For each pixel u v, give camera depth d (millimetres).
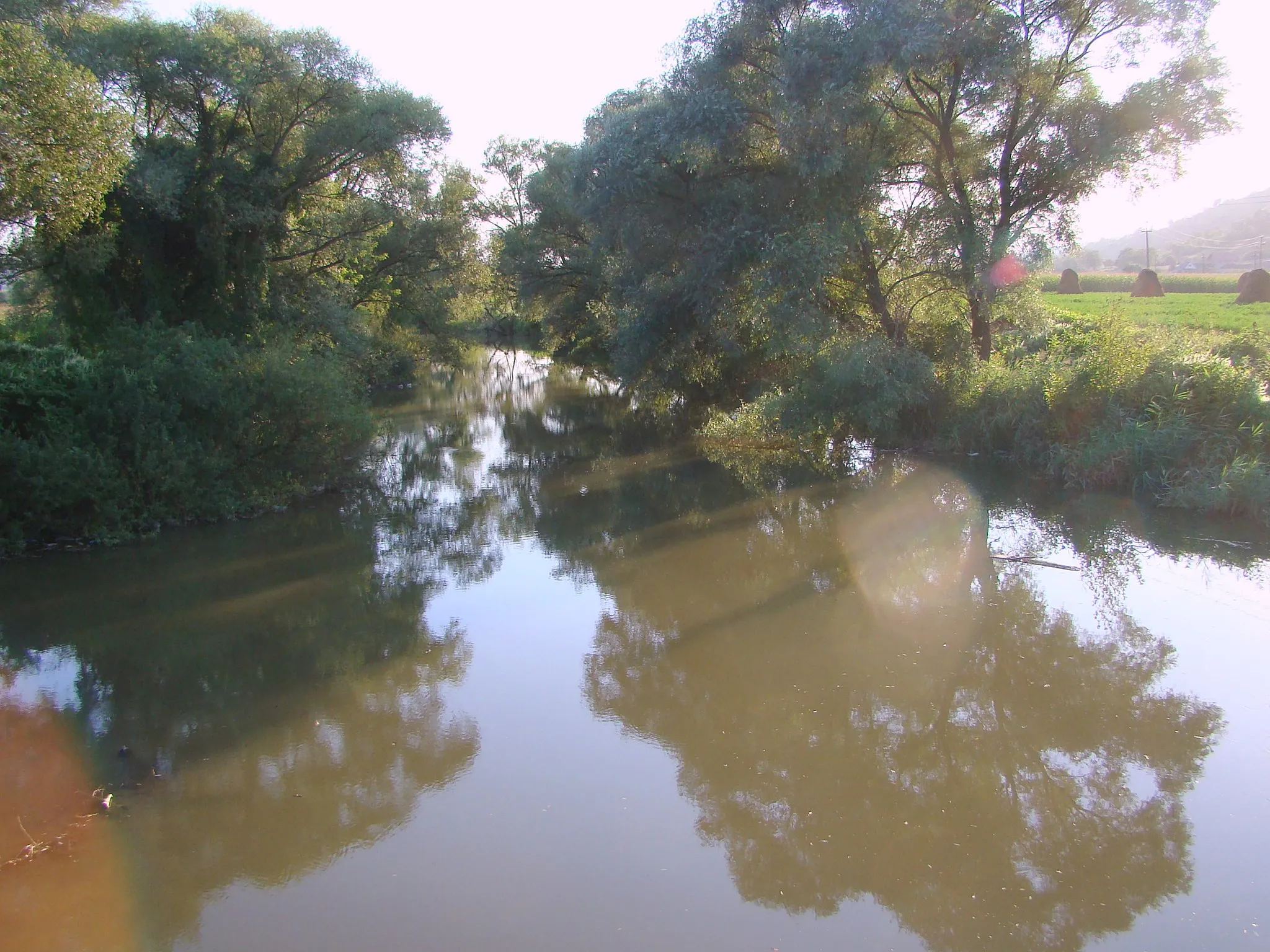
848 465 15688
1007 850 4750
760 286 15258
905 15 13703
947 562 9867
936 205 16281
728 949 3979
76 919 4199
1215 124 14906
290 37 19234
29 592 9445
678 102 16094
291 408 13570
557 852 4746
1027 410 14320
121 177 13617
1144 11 15078
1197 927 4070
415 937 4062
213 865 4652
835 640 7762
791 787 5438
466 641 8039
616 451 19203
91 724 6391
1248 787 5242
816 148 14648
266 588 9648
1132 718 6168
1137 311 32875
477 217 28672
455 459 18922
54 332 16391
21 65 9711
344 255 24047
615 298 20438
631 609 8789
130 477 11688
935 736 6039
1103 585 8820
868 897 4379
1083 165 15508
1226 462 11312
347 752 5926
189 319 17625
